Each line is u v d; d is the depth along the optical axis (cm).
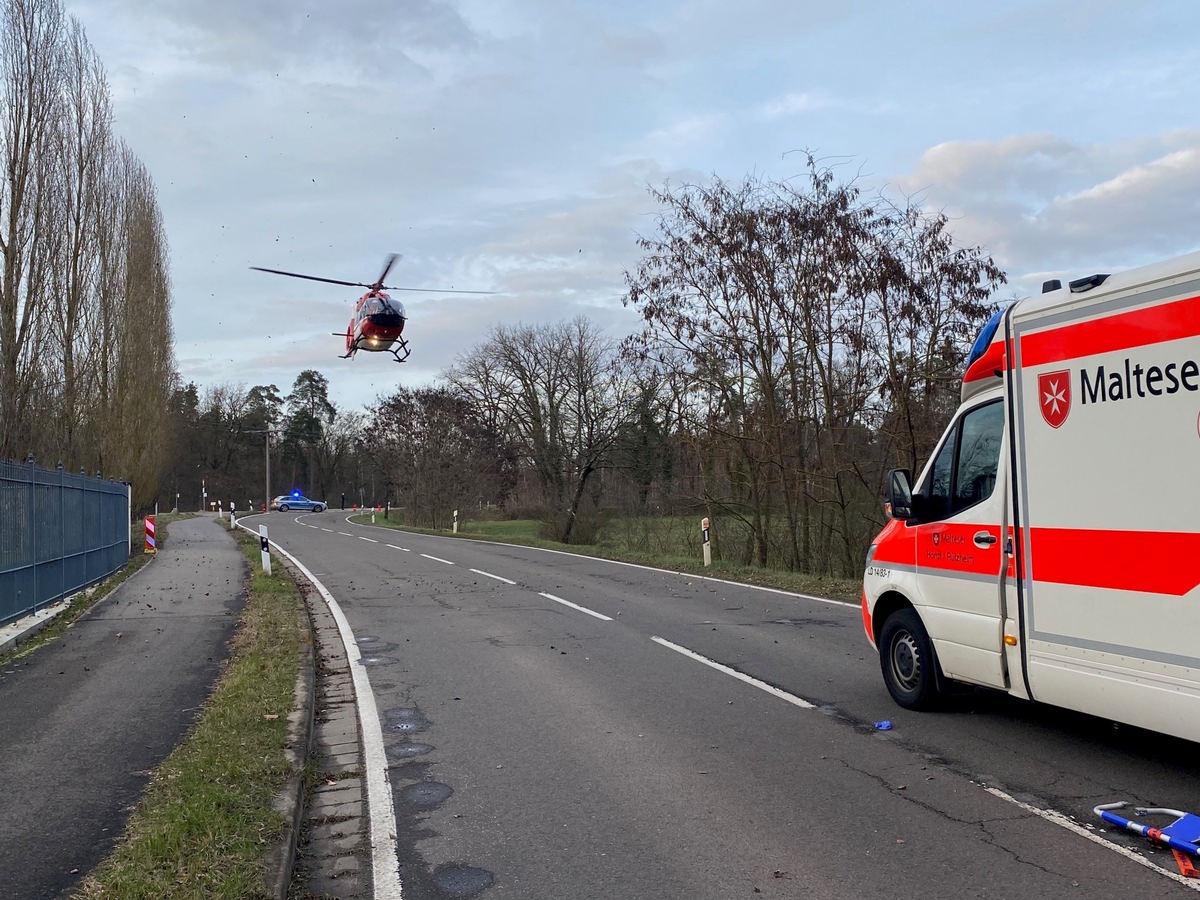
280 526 4656
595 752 629
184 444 8931
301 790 543
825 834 477
